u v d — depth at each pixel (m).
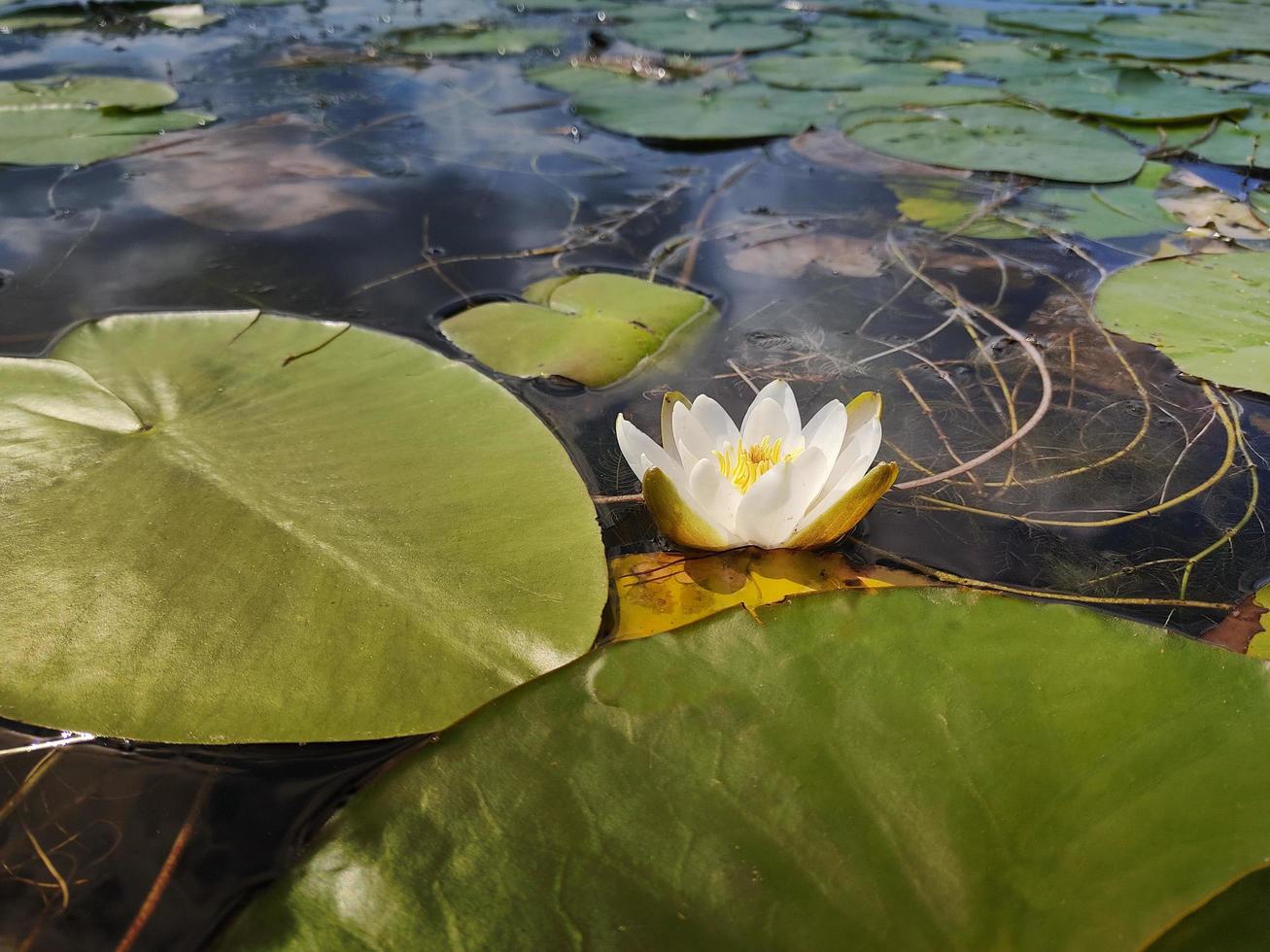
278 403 0.36
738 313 0.47
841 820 0.22
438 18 0.96
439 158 0.62
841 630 0.27
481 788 0.22
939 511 0.36
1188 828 0.22
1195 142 0.66
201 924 0.21
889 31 0.94
